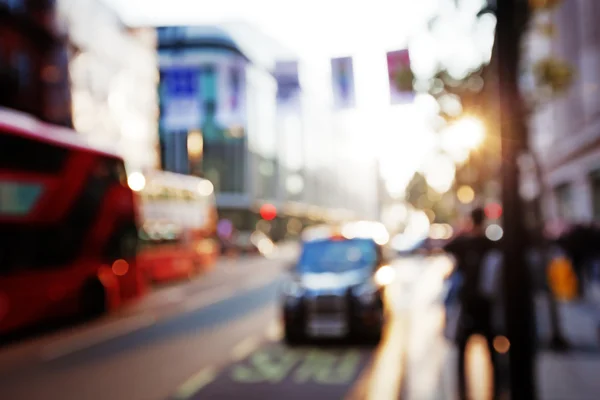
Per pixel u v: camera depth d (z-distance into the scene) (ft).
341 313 33.83
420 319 42.27
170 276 78.02
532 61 24.61
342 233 39.91
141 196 70.33
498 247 18.34
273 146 214.48
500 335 17.92
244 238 165.37
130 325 45.44
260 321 45.16
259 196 199.82
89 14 115.44
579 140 69.31
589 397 20.07
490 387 18.17
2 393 25.31
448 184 60.95
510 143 13.34
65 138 46.50
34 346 38.11
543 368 24.44
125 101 127.54
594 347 28.30
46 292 42.70
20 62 97.35
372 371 27.07
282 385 25.12
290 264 37.96
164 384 25.88
